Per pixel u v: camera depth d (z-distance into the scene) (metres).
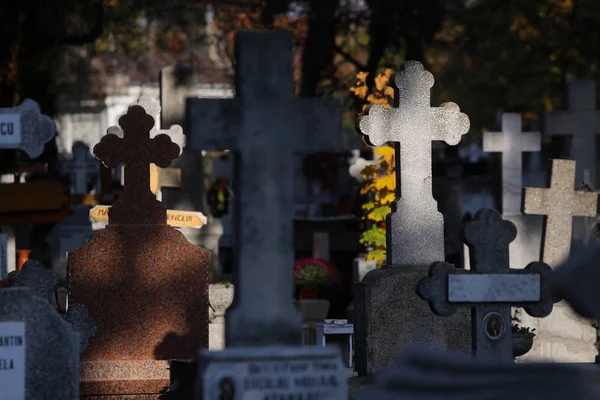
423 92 11.66
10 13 25.72
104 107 69.31
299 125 7.57
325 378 6.67
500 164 19.23
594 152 24.48
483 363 5.88
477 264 8.20
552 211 14.70
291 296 7.53
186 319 11.21
